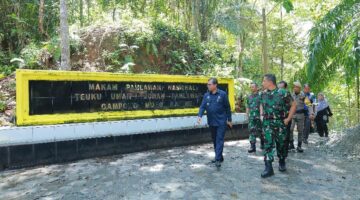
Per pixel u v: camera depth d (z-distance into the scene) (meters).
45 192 4.83
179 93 8.80
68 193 4.77
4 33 12.19
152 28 12.55
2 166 5.99
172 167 6.14
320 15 14.62
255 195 4.64
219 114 6.16
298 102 7.48
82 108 7.14
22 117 6.36
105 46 11.45
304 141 8.55
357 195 4.65
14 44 12.39
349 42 8.36
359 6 8.64
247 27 14.77
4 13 12.31
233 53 15.63
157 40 12.15
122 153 7.43
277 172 5.81
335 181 5.29
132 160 6.75
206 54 13.48
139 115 7.98
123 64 11.16
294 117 7.48
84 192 4.80
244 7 14.56
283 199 4.49
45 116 6.62
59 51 10.41
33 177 5.58
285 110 5.57
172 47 12.60
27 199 4.56
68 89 6.95
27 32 12.36
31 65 10.33
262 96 5.66
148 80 8.19
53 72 6.73
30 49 10.66
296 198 4.53
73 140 6.76
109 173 5.76
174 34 12.91
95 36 11.70
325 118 9.69
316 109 9.70
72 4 15.59
